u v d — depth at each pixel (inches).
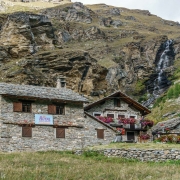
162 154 1401.3
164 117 3782.0
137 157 1439.5
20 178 1029.2
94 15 7500.0
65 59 4146.2
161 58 6294.3
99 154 1521.9
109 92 4384.8
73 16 7071.9
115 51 5940.0
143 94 5546.3
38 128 1738.4
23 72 3663.9
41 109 1764.3
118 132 1915.6
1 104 1680.6
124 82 5275.6
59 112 1812.3
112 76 5078.7
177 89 4370.1
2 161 1272.1
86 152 1546.5
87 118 1870.1
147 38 6594.5
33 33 4562.0
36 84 3688.5
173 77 5708.7
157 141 1823.3
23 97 1716.3
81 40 6058.1
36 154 1501.0
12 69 3700.8
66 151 1679.4
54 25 6023.6
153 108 4520.2
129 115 2202.3
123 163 1370.6
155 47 6373.0
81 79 4151.1
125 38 6722.4
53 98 1775.3
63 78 2118.6
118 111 2182.6
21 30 4372.5
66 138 1792.6
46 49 4537.4
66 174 1103.6
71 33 6112.2
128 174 1118.4
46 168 1183.6
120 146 1573.6
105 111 2155.5
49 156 1456.7
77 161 1357.0
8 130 1672.0
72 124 1818.4
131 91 5487.2
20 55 4256.9
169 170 1169.4
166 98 4466.0
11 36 4343.0
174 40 6579.7
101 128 1893.5
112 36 6638.8
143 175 1112.8
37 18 4630.9
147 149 1434.5
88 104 2187.5
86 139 1839.3
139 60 5959.6
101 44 5974.4
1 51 4151.1
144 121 2174.0
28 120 1722.4
